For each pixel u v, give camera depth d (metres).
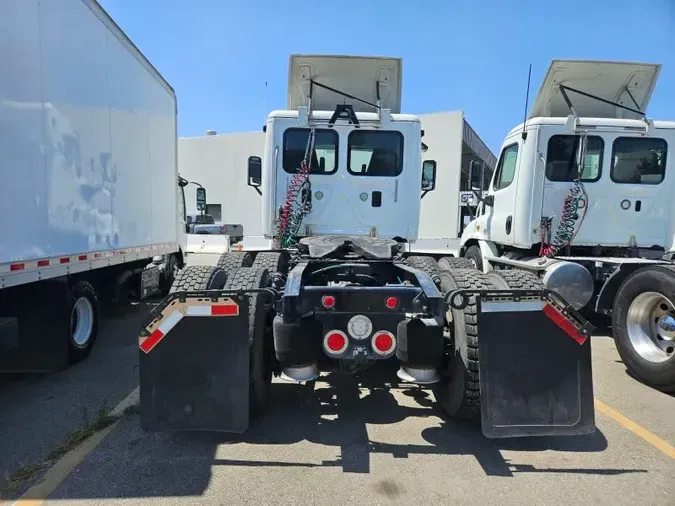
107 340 6.27
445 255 8.57
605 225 6.41
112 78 5.53
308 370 3.46
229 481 2.95
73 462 3.15
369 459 3.23
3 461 3.18
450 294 3.20
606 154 6.34
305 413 3.96
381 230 6.39
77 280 5.19
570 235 6.34
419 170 6.43
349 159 6.32
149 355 3.20
